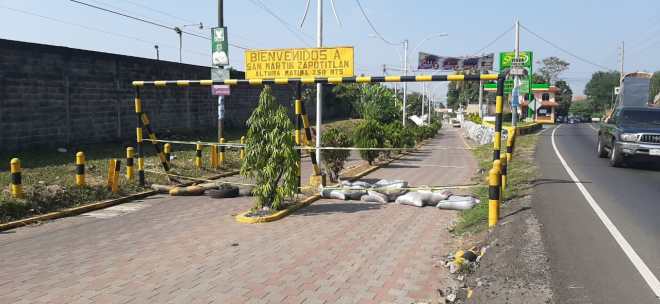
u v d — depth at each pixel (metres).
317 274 5.81
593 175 12.10
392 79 9.52
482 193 10.23
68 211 9.06
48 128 14.88
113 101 17.53
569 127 46.31
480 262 5.86
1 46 13.32
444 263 6.16
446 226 8.11
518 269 5.34
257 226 8.12
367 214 9.00
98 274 5.83
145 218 8.82
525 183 10.83
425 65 56.19
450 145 31.30
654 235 6.61
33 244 7.16
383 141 16.89
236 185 11.78
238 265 6.14
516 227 6.89
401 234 7.60
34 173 10.84
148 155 15.28
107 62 17.16
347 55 10.79
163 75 20.25
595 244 6.19
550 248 6.00
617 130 13.93
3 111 13.46
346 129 35.31
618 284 4.90
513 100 27.61
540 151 18.78
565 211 7.93
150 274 5.82
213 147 14.55
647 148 13.05
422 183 12.71
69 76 15.58
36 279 5.67
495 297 4.70
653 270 5.29
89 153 14.77
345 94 46.41
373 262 6.26
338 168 12.79
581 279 5.03
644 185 10.66
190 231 7.85
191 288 5.36
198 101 23.20
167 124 20.78
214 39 14.73
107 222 8.53
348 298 5.10
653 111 14.73
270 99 8.90
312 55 11.05
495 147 8.38
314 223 8.32
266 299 5.06
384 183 11.12
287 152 8.77
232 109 26.81
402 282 5.56
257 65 11.54
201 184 12.16
